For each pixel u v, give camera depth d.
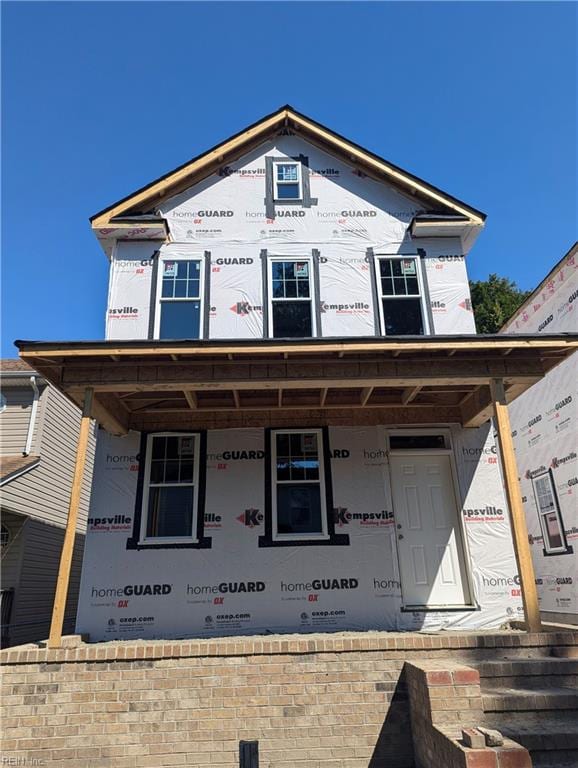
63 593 6.05
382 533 8.14
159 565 7.82
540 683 5.47
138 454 8.40
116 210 9.44
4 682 5.71
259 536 8.05
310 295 9.35
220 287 9.32
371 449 8.58
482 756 3.78
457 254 9.65
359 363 7.04
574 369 9.55
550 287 10.37
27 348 6.52
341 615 7.71
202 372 6.93
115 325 8.98
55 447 12.61
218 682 5.79
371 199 10.00
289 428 8.63
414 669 5.45
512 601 7.91
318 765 5.54
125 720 5.63
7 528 11.13
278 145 10.38
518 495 6.46
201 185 9.98
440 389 8.07
